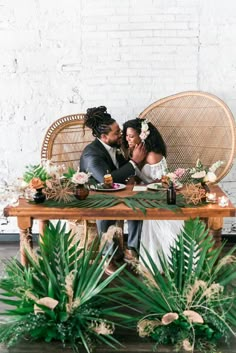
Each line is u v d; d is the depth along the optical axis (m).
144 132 3.56
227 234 4.28
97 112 3.61
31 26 4.13
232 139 3.77
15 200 3.08
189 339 2.51
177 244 2.81
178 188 3.38
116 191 3.31
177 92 4.17
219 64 4.13
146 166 3.63
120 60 4.15
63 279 2.60
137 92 4.19
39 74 4.19
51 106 4.23
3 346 2.53
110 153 3.66
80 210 2.96
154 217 2.93
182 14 4.07
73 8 4.10
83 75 4.18
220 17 4.07
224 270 2.72
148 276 2.63
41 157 3.91
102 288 2.54
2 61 4.18
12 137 4.27
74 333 2.52
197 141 4.03
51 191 3.14
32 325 2.52
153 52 4.13
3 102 4.23
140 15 4.09
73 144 4.05
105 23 4.11
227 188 4.25
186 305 2.52
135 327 2.71
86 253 2.95
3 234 4.38
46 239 2.74
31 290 2.58
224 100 4.17
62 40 4.14
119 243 3.61
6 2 4.11
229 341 2.60
